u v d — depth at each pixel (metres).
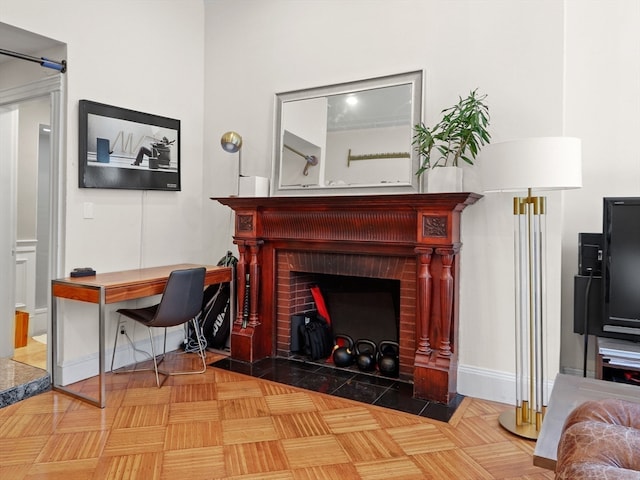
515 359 2.66
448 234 2.73
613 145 2.85
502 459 2.17
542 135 2.74
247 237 3.54
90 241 3.26
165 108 3.80
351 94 3.37
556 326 2.72
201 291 3.24
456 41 2.98
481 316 2.92
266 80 3.79
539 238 2.42
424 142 2.89
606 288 2.42
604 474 0.79
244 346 3.56
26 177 4.38
